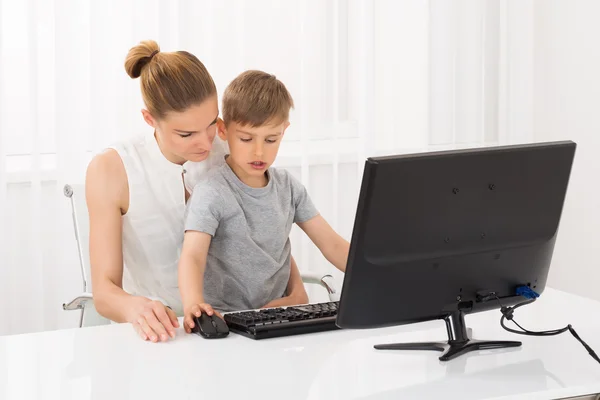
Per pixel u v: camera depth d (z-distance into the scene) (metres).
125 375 1.34
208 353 1.46
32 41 2.56
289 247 2.05
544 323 1.64
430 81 3.15
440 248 1.40
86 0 2.62
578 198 3.29
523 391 1.26
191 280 1.73
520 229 1.48
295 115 2.94
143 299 1.73
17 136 2.62
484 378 1.32
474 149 1.39
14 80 2.59
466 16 3.17
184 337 1.56
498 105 3.27
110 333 1.59
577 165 3.27
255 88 1.79
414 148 3.14
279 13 2.86
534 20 3.32
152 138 2.02
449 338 1.48
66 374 1.35
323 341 1.53
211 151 2.04
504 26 3.21
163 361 1.41
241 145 1.82
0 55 2.53
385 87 3.08
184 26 2.74
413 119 3.12
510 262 1.49
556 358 1.42
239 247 1.90
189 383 1.30
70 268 2.66
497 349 1.48
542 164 1.46
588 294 3.28
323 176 3.02
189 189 2.03
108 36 2.65
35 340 1.54
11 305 2.62
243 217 1.88
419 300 1.43
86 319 2.05
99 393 1.26
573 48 3.22
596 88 3.17
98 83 2.64
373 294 1.39
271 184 1.94
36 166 2.59
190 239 1.80
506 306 1.53
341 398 1.23
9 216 2.62
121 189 1.96
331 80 2.97
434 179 1.35
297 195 2.01
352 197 3.07
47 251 2.67
